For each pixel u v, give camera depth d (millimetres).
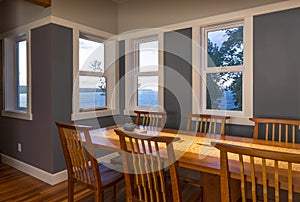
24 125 2941
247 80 2480
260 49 2396
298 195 1955
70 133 1732
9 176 2822
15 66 3330
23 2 2869
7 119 3246
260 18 2389
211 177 1664
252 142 1873
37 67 2717
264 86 2387
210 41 2871
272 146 1740
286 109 2275
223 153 1067
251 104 2463
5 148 3309
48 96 2594
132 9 3391
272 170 1241
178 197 1292
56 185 2572
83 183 1778
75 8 2803
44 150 2676
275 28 2307
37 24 2680
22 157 2994
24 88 3201
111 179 1795
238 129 2545
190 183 1801
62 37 2652
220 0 2631
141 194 1447
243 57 2588
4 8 3213
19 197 2285
